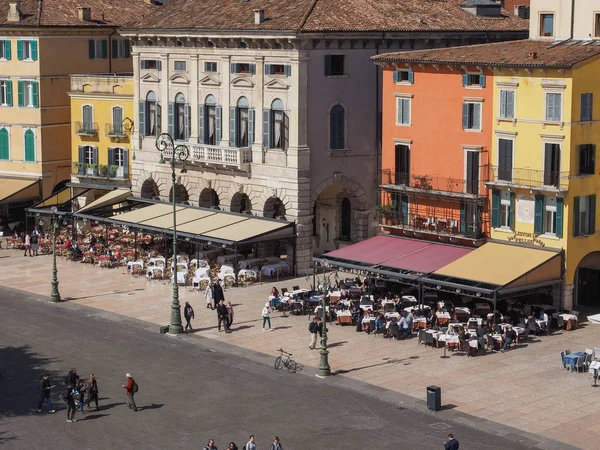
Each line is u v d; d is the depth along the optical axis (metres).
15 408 59.72
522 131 73.88
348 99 87.31
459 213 77.94
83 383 59.59
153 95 96.56
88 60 108.69
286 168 86.31
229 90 89.94
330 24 84.94
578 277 76.31
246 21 87.94
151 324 74.75
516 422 56.06
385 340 70.12
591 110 72.44
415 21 88.88
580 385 61.16
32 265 93.00
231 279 84.19
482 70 75.38
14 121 107.50
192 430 55.91
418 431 55.22
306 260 87.44
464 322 71.88
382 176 82.50
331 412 58.03
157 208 94.06
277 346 69.56
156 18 95.56
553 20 79.31
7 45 106.81
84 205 104.00
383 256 77.50
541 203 73.19
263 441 54.25
